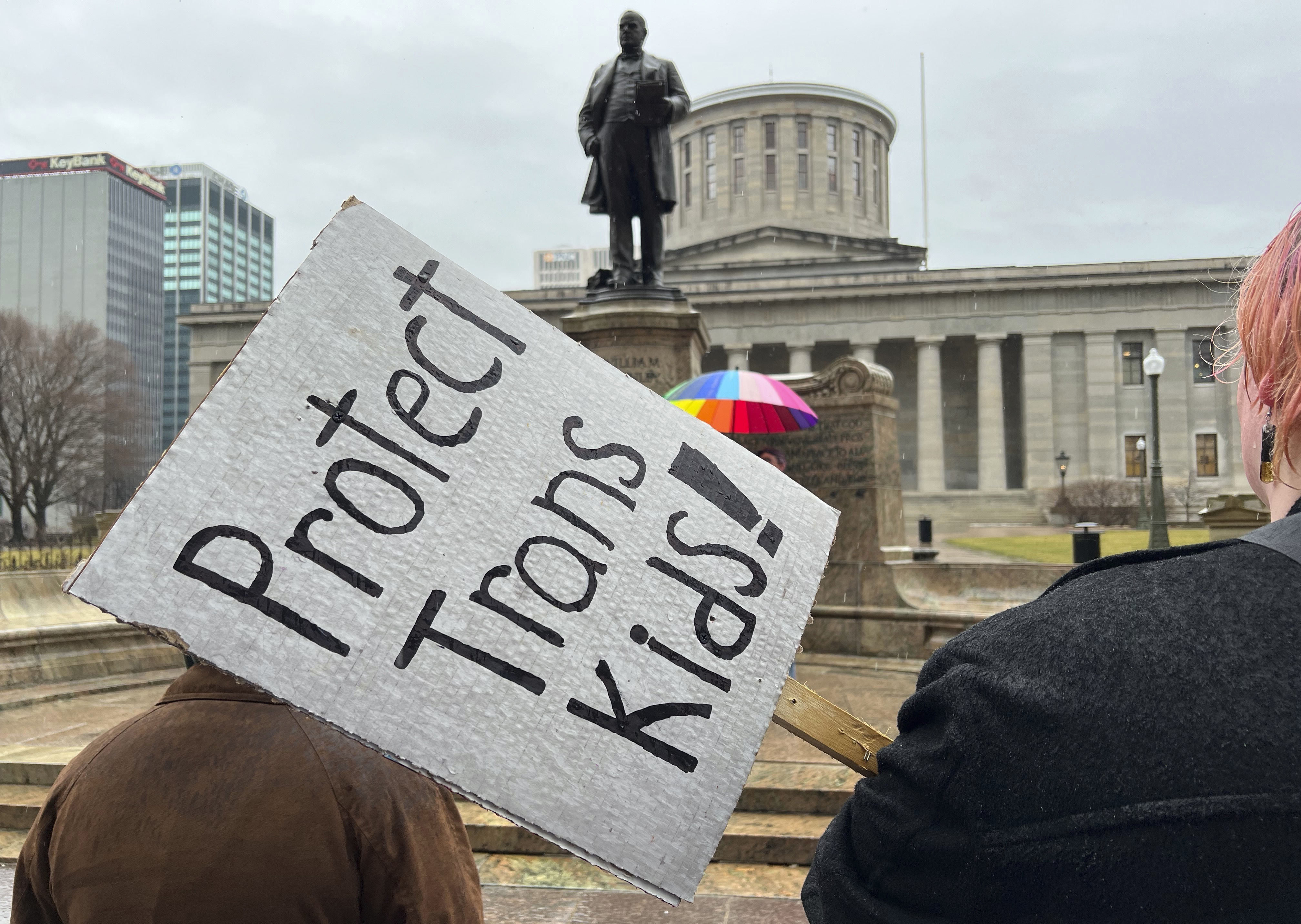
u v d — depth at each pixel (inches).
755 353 2721.5
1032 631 32.2
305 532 39.3
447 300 44.9
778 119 3115.2
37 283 5718.5
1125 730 28.0
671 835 40.1
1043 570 404.5
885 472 409.4
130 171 6023.6
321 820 47.5
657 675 42.3
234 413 39.7
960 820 31.0
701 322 391.5
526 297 2495.1
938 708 33.9
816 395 406.9
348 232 43.8
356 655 38.6
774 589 45.3
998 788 30.0
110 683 321.1
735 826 179.0
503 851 178.1
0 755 215.0
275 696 37.1
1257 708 27.0
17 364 2440.9
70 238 5693.9
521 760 39.3
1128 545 1180.5
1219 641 28.6
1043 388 2486.5
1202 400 2450.8
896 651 373.4
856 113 3169.3
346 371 41.9
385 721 38.1
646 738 41.2
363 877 48.7
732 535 45.8
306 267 42.6
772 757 212.5
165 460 38.2
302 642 38.0
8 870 169.3
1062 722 29.0
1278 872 25.2
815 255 3043.8
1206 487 2384.4
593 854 38.9
